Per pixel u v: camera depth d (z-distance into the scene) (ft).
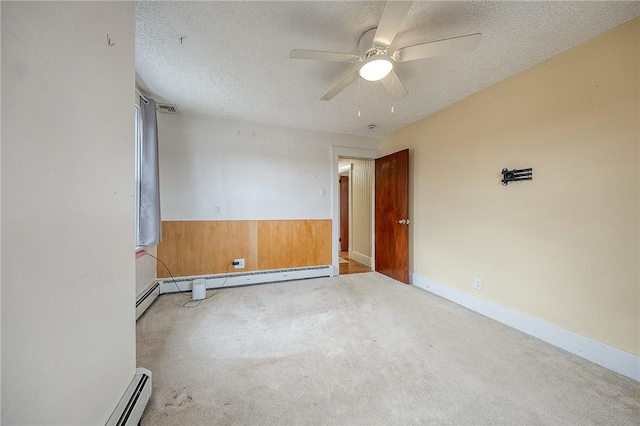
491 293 7.97
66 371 2.53
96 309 3.08
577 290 5.95
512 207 7.38
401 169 11.78
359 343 6.36
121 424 3.32
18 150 1.99
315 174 12.80
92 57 3.03
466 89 8.25
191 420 4.00
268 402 4.39
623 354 5.18
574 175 6.01
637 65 5.05
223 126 11.17
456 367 5.38
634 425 3.92
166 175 10.42
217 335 6.76
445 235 9.81
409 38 5.73
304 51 5.18
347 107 9.74
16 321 1.96
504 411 4.19
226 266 11.26
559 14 4.96
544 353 5.94
